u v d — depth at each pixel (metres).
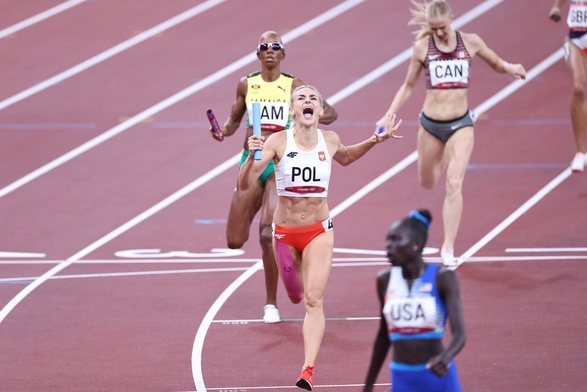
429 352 22.17
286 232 30.45
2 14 76.25
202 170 54.56
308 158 29.86
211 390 29.69
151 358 32.41
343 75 65.94
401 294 22.28
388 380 30.41
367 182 52.44
